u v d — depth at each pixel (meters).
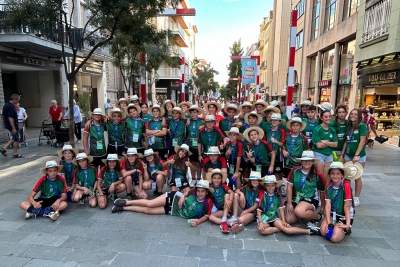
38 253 3.45
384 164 8.05
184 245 3.69
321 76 20.00
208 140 5.61
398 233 4.07
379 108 11.88
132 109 6.05
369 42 11.59
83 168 5.04
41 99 14.71
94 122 5.91
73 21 14.59
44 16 6.97
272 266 3.23
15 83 14.63
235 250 3.58
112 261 3.29
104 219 4.48
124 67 13.77
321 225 3.97
